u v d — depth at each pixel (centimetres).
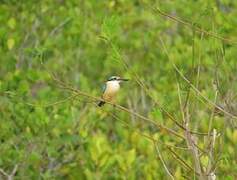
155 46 2203
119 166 1516
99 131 1786
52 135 1650
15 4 2267
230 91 921
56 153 1592
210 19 938
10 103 1537
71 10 2225
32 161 1570
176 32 2283
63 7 2277
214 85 942
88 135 1703
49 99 1577
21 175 1578
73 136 1606
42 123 1552
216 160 880
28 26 2180
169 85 1861
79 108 1772
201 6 2028
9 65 1939
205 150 879
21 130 1595
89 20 2266
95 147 1515
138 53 2227
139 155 1673
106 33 866
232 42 854
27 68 1909
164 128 852
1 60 1944
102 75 2170
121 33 2283
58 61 2098
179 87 898
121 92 1880
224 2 2028
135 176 1555
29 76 1694
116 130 1861
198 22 906
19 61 1975
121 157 1500
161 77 1936
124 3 2395
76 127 1639
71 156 1659
